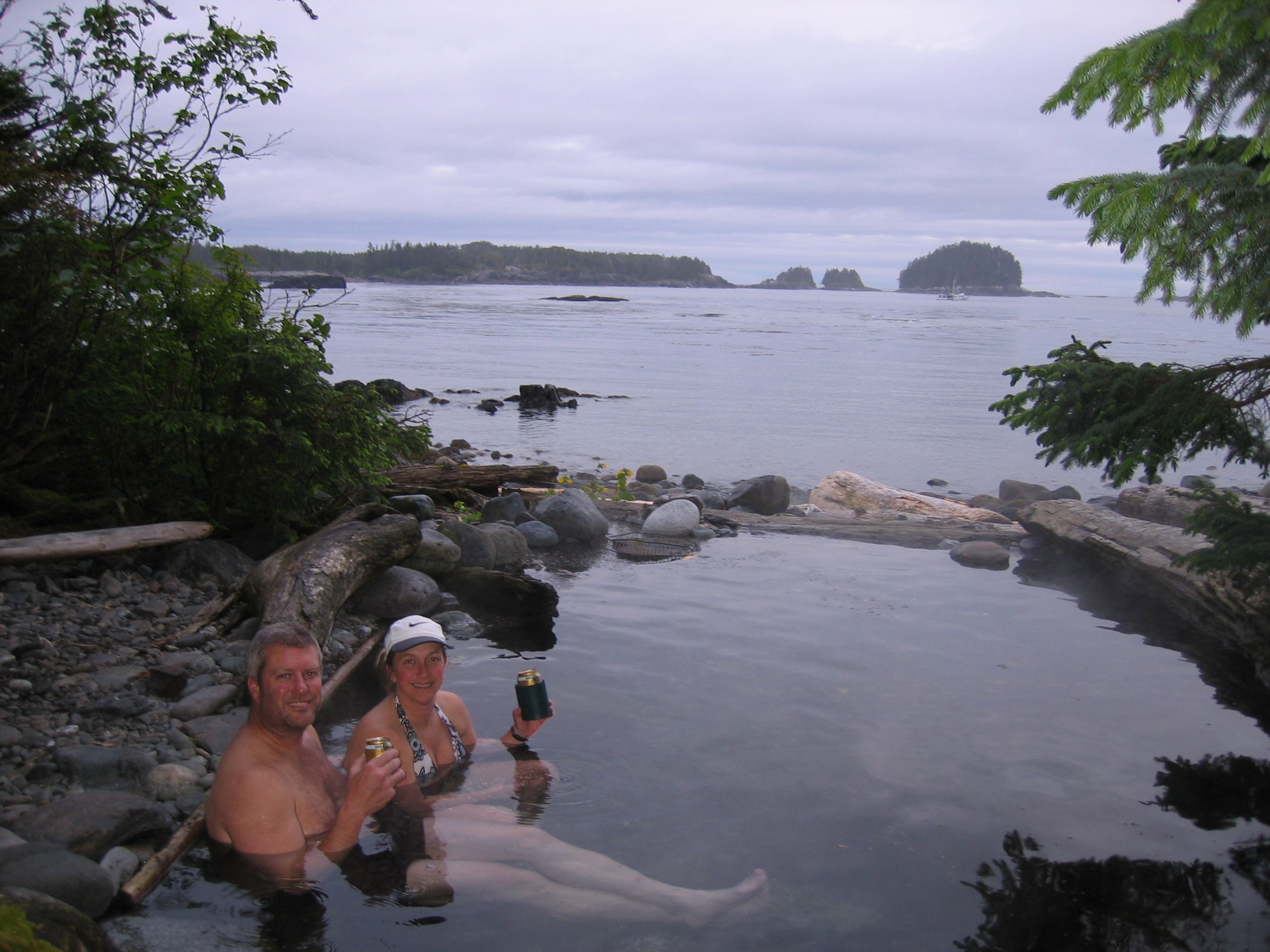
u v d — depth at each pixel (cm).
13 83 797
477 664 654
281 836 398
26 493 802
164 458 819
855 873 385
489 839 404
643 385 3092
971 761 496
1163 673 645
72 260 774
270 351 796
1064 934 343
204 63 829
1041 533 1088
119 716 527
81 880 347
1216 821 432
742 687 609
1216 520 593
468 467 1315
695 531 1118
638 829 421
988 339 6141
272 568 703
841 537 1120
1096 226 486
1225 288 519
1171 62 362
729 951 332
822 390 3011
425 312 8581
